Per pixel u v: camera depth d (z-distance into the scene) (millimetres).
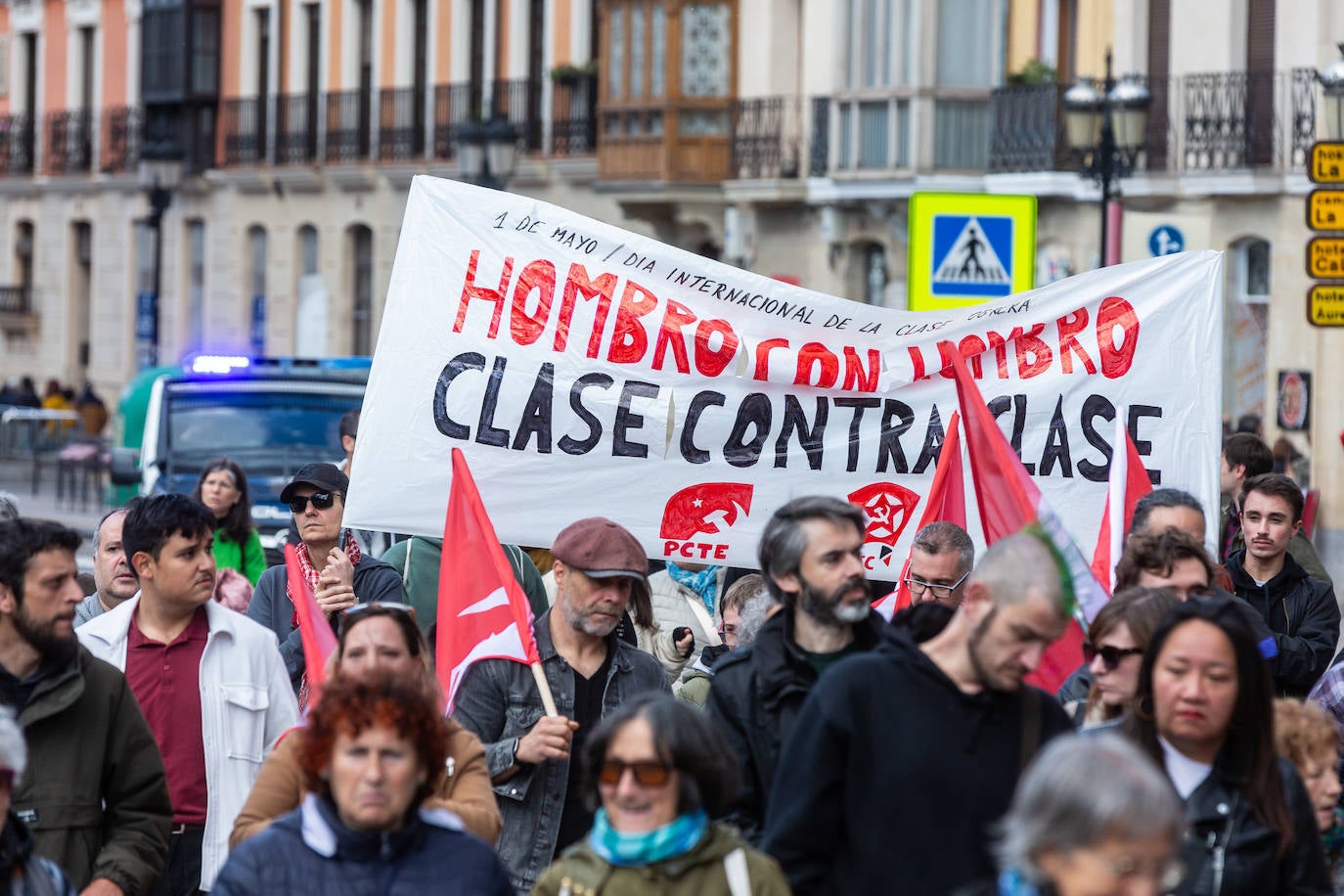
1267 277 41344
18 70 83875
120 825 10305
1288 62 40375
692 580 16422
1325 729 9656
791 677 9875
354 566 14531
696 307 14516
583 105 57000
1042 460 14930
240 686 11633
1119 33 42969
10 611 9938
